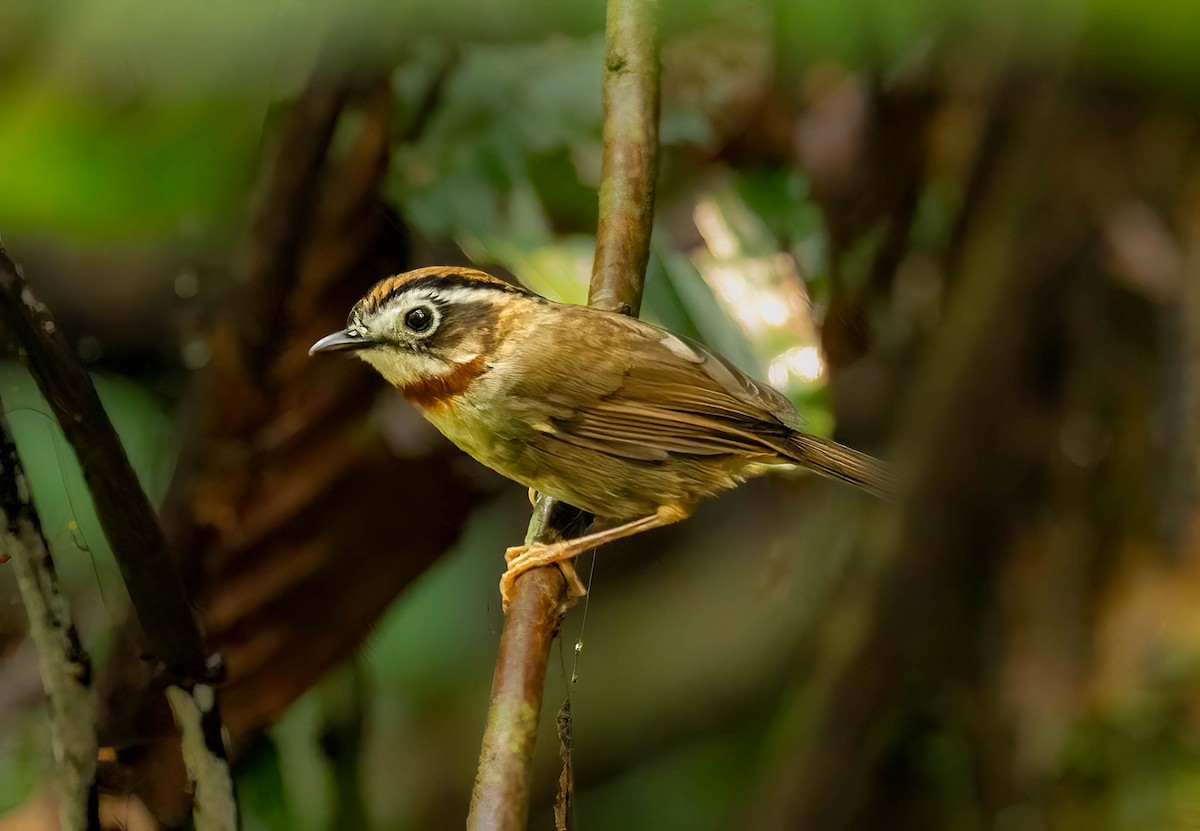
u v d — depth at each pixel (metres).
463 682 4.45
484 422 4.38
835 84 4.43
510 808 4.29
